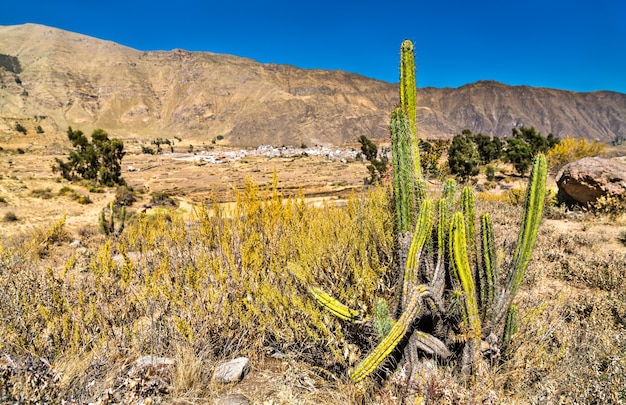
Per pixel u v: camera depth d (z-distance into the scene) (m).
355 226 4.23
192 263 4.24
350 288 3.34
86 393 2.73
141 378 2.89
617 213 10.45
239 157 163.38
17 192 33.12
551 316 3.71
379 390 2.77
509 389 2.88
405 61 3.06
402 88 3.09
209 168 114.25
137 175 94.94
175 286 3.82
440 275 2.95
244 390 3.00
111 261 4.21
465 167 22.09
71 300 3.96
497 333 3.25
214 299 3.62
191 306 3.60
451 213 3.14
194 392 2.85
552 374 2.90
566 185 12.45
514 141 32.94
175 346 3.27
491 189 22.61
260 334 3.49
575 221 10.56
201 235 4.62
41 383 2.58
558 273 5.57
